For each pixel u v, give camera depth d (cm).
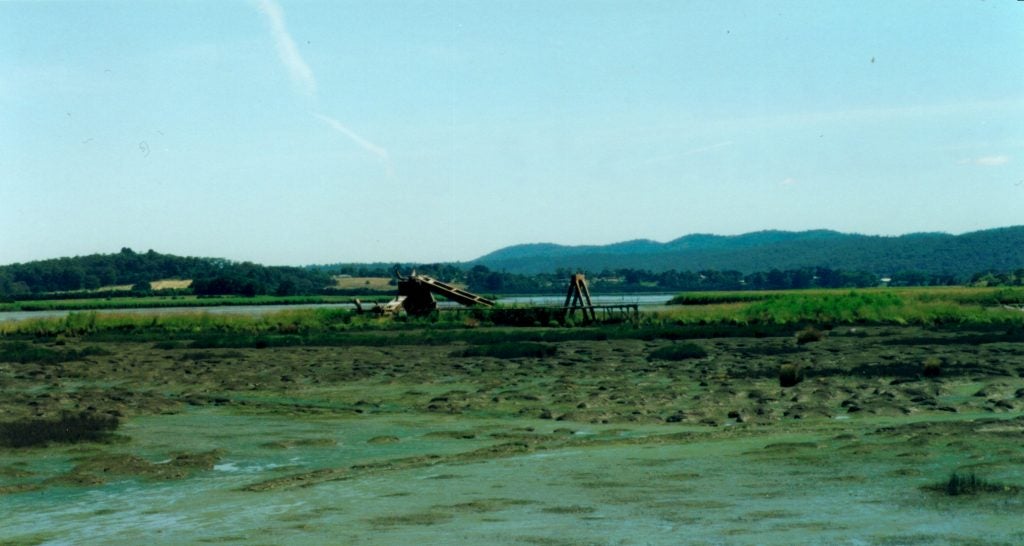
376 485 1466
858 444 1639
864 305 6306
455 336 5012
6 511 1352
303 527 1194
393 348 4444
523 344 4141
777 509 1197
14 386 3241
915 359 3278
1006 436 1642
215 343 4950
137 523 1258
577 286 6203
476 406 2416
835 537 1042
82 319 6719
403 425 2152
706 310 6469
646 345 4331
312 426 2161
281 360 3941
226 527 1212
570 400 2441
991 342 4025
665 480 1419
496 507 1274
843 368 2995
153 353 4519
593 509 1240
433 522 1197
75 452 1822
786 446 1653
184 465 1672
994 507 1156
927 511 1152
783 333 4862
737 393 2455
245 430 2103
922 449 1558
